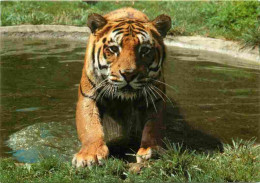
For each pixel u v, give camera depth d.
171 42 16.98
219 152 7.00
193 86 11.16
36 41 17.36
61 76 11.83
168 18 7.03
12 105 9.44
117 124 7.99
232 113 9.26
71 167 6.06
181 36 17.20
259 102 9.98
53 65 13.02
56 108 9.29
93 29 6.97
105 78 6.75
